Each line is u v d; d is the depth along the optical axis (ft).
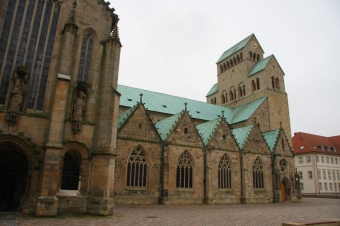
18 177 103.19
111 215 94.99
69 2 111.24
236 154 178.91
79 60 109.40
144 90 228.84
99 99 107.86
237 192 173.68
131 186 139.95
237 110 270.67
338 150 374.02
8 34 98.43
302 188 347.77
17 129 92.02
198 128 198.49
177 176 154.51
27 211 88.63
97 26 115.03
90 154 101.71
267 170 191.11
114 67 110.83
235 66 303.27
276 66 274.16
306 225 63.46
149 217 91.61
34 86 99.19
